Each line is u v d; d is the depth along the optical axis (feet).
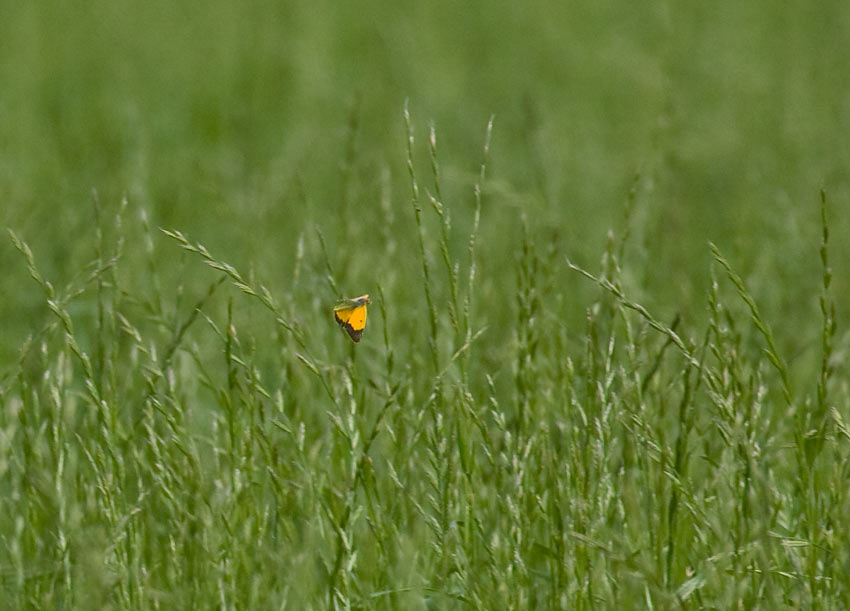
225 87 55.83
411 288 32.30
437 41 62.54
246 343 28.89
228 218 37.65
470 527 20.61
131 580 19.66
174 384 21.61
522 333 22.50
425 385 25.52
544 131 46.14
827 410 20.62
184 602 19.11
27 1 66.18
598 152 47.80
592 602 19.04
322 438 24.32
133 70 57.82
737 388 20.30
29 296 33.22
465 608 20.68
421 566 21.68
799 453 20.15
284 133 50.42
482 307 30.63
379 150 46.16
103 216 37.99
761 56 57.11
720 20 62.85
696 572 20.04
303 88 55.06
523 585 19.51
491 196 41.47
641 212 37.52
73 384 28.86
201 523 20.26
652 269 34.35
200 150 48.49
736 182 43.52
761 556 18.49
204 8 66.49
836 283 34.40
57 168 43.96
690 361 19.86
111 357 21.35
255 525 20.57
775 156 45.85
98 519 20.30
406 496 21.76
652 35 60.70
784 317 32.30
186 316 32.73
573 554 19.39
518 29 66.44
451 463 20.61
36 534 21.06
